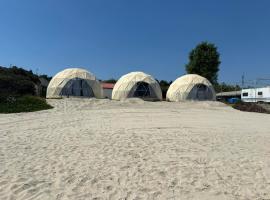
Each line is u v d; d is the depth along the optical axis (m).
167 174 5.96
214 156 7.47
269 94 38.78
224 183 5.58
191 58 55.25
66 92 32.12
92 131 10.68
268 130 12.61
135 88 34.47
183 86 36.81
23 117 14.61
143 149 7.94
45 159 6.80
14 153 7.29
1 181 5.32
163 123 13.43
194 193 5.09
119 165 6.46
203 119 15.98
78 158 6.93
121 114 16.72
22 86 28.58
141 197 4.86
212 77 53.09
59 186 5.20
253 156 7.61
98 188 5.17
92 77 33.78
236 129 12.49
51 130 10.84
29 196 4.75
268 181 5.73
